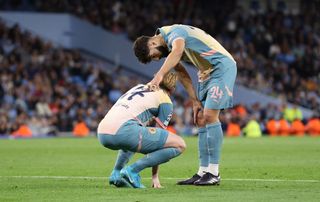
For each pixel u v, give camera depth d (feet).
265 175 92.32
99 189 73.87
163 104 75.25
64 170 100.63
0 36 250.78
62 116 222.89
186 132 227.20
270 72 266.57
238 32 282.97
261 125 236.02
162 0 288.51
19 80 231.30
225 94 77.46
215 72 77.61
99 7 276.41
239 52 271.49
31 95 225.15
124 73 268.00
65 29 263.29
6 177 89.56
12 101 224.12
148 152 74.33
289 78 270.05
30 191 72.79
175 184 79.56
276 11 295.69
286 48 280.10
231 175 92.48
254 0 306.76
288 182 82.64
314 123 233.35
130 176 74.49
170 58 74.59
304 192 70.95
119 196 67.82
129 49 268.00
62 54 247.09
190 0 288.71
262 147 155.74
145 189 73.51
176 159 120.98
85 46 267.59
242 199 65.36
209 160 78.69
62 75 238.89
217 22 285.84
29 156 129.39
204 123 79.25
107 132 73.46
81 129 220.23
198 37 77.15
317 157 124.77
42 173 95.91
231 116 230.89
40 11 268.41
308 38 286.25
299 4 313.12
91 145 164.35
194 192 70.95
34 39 249.55
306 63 274.77
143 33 274.77
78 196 68.28
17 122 216.95
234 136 221.87
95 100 230.48
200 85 79.15
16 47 246.47
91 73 243.40
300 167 103.96
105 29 271.28
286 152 138.62
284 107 237.04
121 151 75.72
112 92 237.25
